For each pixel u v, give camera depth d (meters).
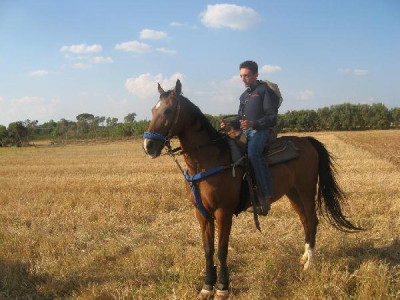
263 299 4.70
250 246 6.33
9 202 10.41
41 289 5.10
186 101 4.58
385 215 8.05
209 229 4.93
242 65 5.05
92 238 7.20
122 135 60.16
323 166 6.04
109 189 11.72
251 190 4.86
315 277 4.93
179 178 13.50
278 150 5.36
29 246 6.57
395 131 56.22
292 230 7.16
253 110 5.00
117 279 5.32
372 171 14.73
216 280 4.99
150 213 8.79
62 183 13.40
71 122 72.06
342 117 65.19
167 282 5.11
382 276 4.69
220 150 4.71
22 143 50.81
